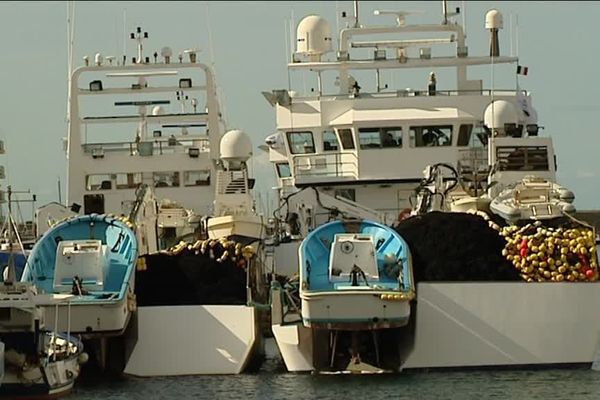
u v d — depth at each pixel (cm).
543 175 10206
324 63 11356
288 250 10119
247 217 9700
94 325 8312
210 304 8938
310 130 10944
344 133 10869
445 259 8656
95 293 8525
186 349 8812
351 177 10819
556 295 8631
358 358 8712
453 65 11231
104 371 8788
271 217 10900
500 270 8662
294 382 8469
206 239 9775
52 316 8300
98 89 11488
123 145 11456
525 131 11006
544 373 8588
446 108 10844
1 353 7325
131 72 11606
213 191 11506
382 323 8244
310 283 8469
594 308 8662
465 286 8606
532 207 9000
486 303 8606
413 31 11306
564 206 8988
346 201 10575
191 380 8644
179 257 9081
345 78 11338
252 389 8275
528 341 8625
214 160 11500
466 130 10831
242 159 10319
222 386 8400
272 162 11638
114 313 8319
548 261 8694
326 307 8231
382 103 10900
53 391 7681
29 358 7550
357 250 8500
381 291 8212
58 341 8038
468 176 10156
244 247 9100
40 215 10219
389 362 8706
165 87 11612
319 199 10638
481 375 8538
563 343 8644
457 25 11269
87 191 11419
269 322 9506
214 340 8831
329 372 8725
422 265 8669
